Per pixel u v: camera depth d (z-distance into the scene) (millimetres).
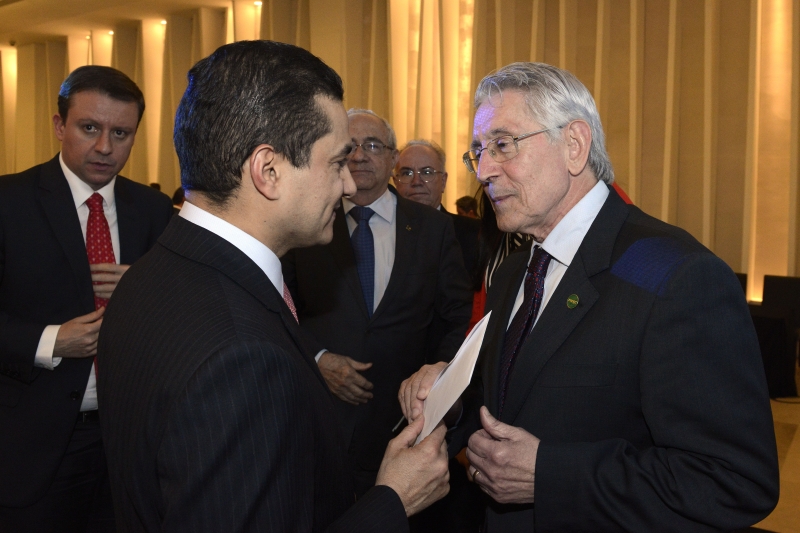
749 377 982
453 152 6430
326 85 933
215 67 909
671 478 971
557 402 1097
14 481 1684
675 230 1141
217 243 911
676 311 999
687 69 5543
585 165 1170
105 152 1744
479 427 1416
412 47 6676
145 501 813
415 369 2316
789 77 5316
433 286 2367
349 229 2400
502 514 1198
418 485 969
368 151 2303
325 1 6871
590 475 1017
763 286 5340
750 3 5305
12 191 1760
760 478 949
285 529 776
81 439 1801
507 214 1202
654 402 1012
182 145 930
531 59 6039
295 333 933
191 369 765
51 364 1652
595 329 1082
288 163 908
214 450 740
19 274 1726
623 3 5719
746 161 5383
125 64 9414
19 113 10969
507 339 1279
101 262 1834
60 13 8844
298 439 814
